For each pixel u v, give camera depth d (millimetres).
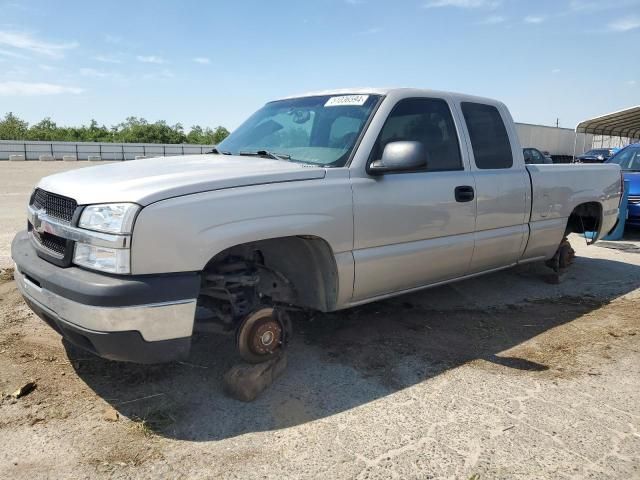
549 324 4703
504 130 4840
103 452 2689
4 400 3160
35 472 2527
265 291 3680
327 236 3408
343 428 2955
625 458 2723
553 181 5188
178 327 2807
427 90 4277
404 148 3473
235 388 3232
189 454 2688
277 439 2834
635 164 9742
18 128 80812
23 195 14477
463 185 4254
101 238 2734
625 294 5668
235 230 2963
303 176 3342
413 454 2723
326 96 4336
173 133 83875
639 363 3898
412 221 3896
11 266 6152
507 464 2654
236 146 4402
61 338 4074
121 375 3508
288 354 3930
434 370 3719
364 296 3824
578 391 3443
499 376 3641
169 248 2762
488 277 6219
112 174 3229
